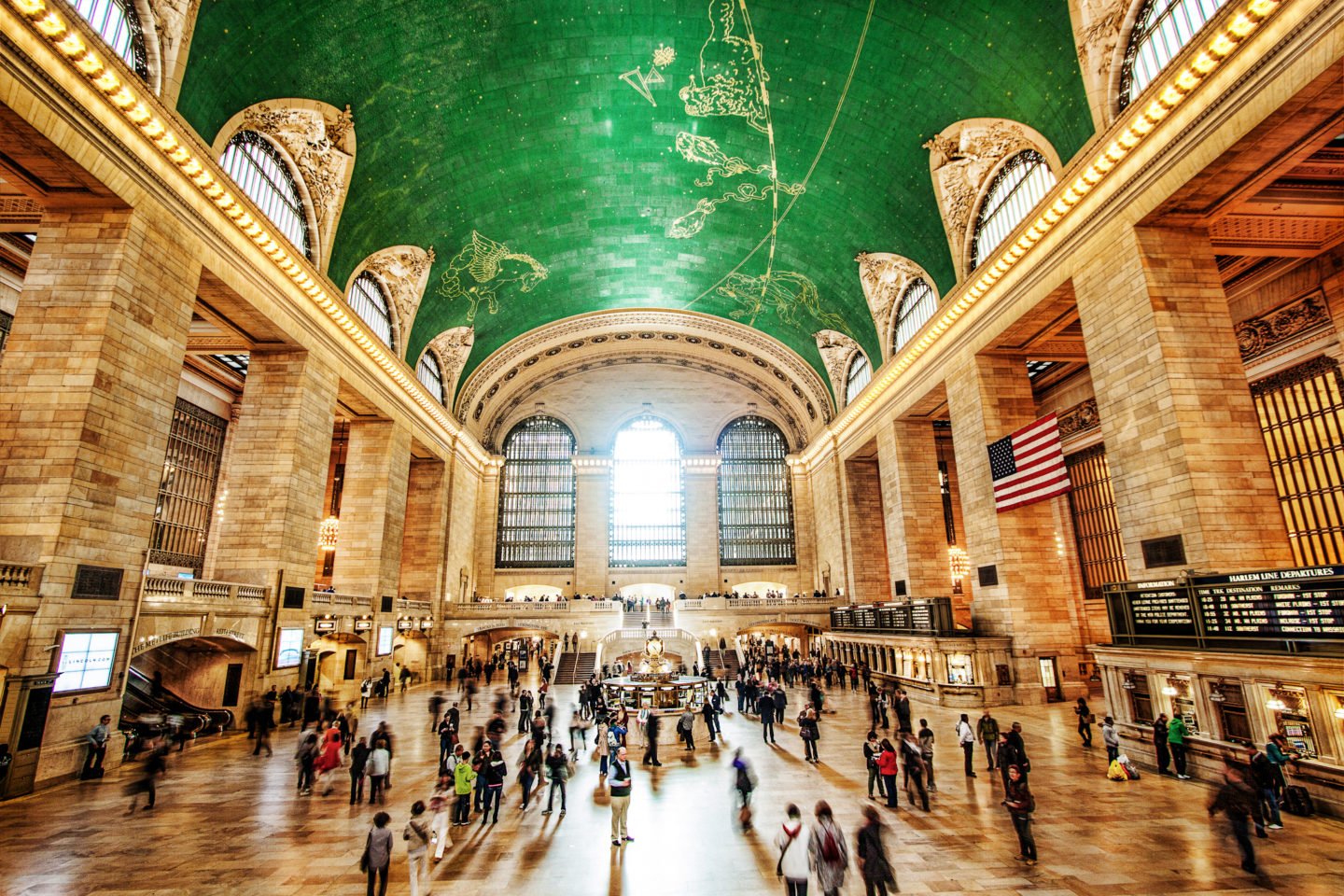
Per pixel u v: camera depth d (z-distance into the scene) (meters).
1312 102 11.86
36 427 12.60
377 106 20.02
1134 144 14.98
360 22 17.45
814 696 19.59
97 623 12.72
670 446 45.88
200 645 18.00
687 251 32.59
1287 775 9.65
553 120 23.41
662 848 8.52
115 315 13.41
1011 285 20.50
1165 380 14.49
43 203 13.69
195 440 28.53
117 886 7.27
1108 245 16.30
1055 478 18.64
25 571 11.41
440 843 8.23
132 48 13.54
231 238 17.08
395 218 24.09
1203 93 13.28
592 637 34.62
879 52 19.52
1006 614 21.05
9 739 10.85
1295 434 19.00
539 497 44.50
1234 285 20.23
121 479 13.49
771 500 45.47
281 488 19.97
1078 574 30.58
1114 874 7.32
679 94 22.53
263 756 14.54
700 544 43.72
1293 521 19.03
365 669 25.47
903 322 29.47
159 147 14.20
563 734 17.38
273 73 16.84
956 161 21.80
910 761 10.16
